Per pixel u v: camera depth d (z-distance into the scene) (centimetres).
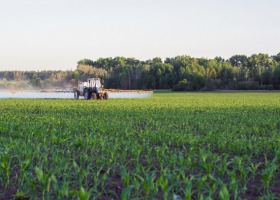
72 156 1165
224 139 1323
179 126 1919
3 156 893
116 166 1042
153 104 3844
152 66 12988
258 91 9706
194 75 11269
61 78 13550
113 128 1691
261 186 871
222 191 630
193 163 943
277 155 1055
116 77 12244
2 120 2136
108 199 789
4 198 798
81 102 4278
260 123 1997
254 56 16588
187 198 656
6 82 13312
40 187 831
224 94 7706
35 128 1686
